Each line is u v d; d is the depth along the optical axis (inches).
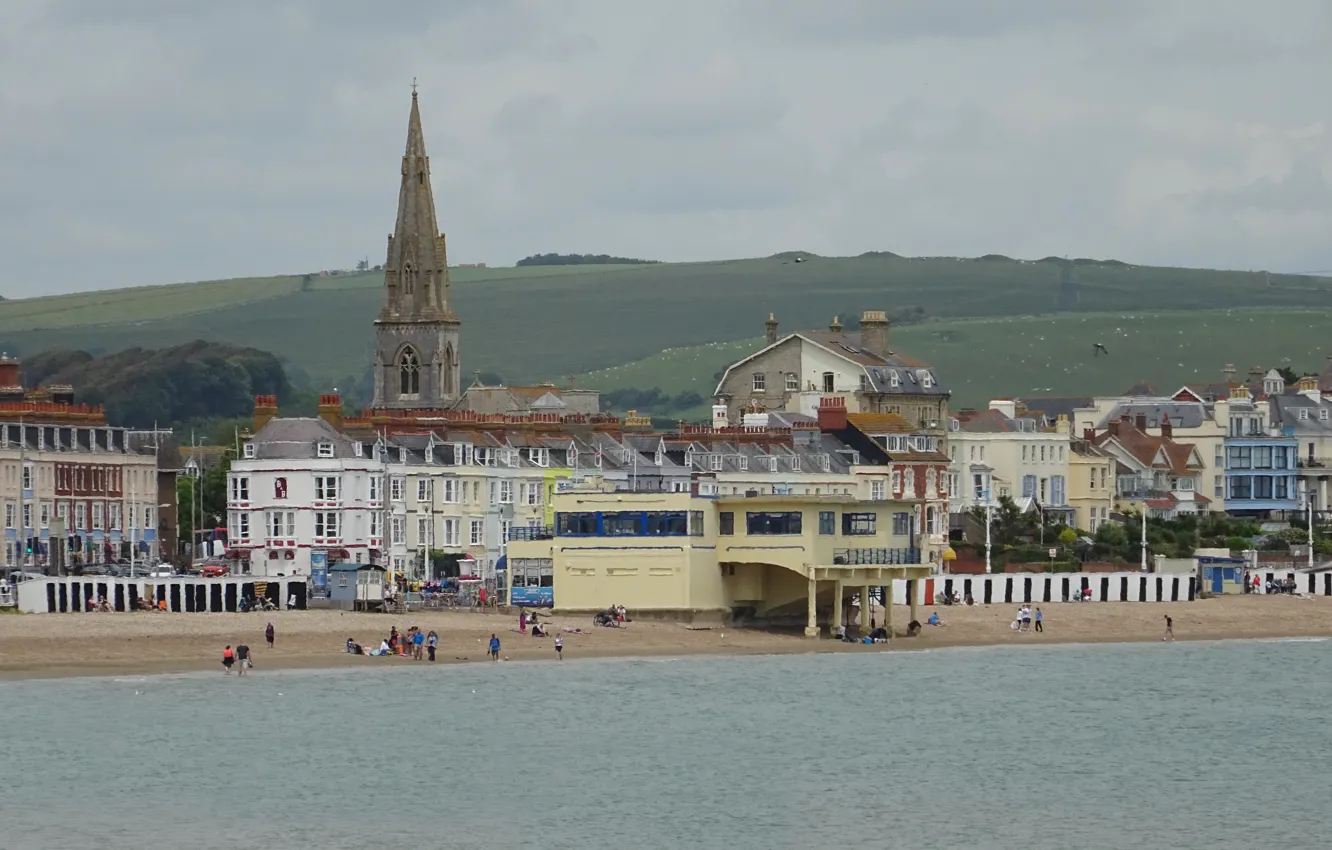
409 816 6707.7
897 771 7628.0
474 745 7864.2
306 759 7490.2
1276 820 6919.3
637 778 7386.8
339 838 6417.3
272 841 6353.3
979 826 6786.4
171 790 6934.1
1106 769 7746.1
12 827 6407.5
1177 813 7007.9
